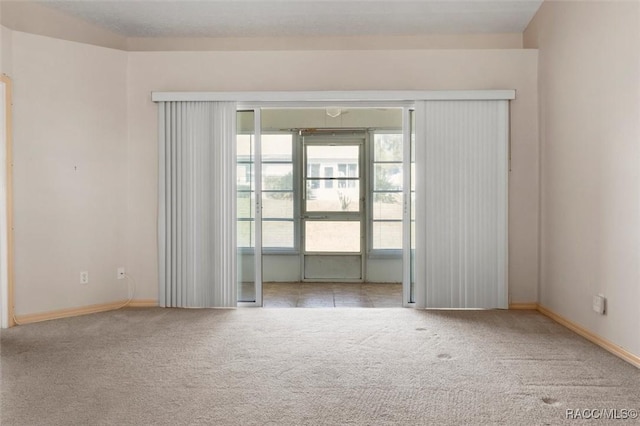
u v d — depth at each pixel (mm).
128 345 3436
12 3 3982
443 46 4867
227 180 4555
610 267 3277
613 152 3223
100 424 2240
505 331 3799
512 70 4520
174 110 4535
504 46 4848
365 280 6418
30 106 4004
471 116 4500
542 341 3527
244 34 4828
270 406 2428
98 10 4309
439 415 2324
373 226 6410
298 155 6445
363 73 4570
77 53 4258
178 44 4902
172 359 3137
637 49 2947
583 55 3619
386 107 4641
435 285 4547
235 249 4578
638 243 2969
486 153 4496
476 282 4535
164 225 4570
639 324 2971
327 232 6477
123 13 4371
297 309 4566
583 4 3607
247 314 4352
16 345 3432
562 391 2607
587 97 3564
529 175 4539
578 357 3162
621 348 3160
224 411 2373
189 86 4578
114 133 4488
